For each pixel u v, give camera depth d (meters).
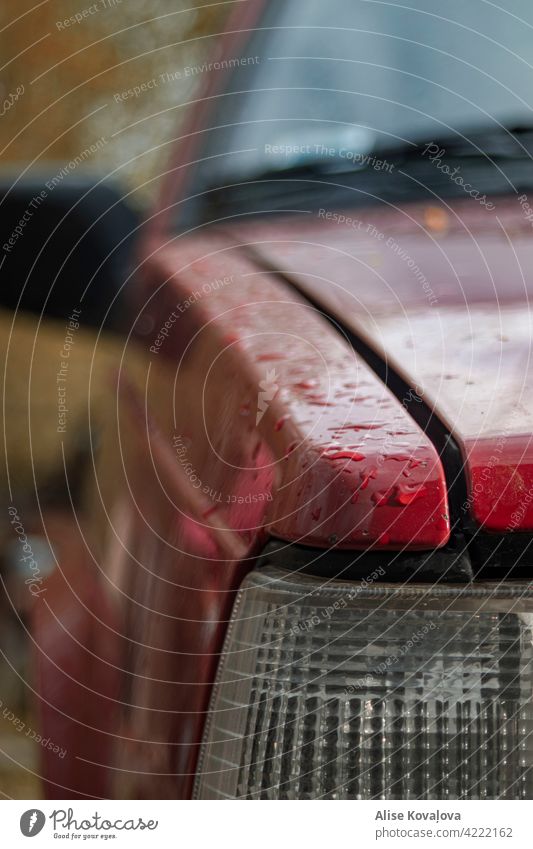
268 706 0.84
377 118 1.57
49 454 3.71
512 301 1.05
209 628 0.92
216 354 1.10
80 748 1.40
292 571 0.86
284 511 0.85
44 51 5.33
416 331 1.00
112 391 1.64
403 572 0.83
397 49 1.63
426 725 0.81
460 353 0.95
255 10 1.81
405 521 0.82
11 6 5.35
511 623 0.81
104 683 1.30
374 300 1.09
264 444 0.92
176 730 0.96
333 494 0.83
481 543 0.82
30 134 5.38
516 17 1.62
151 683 1.07
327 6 1.72
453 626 0.82
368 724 0.81
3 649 2.96
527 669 0.80
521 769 0.79
